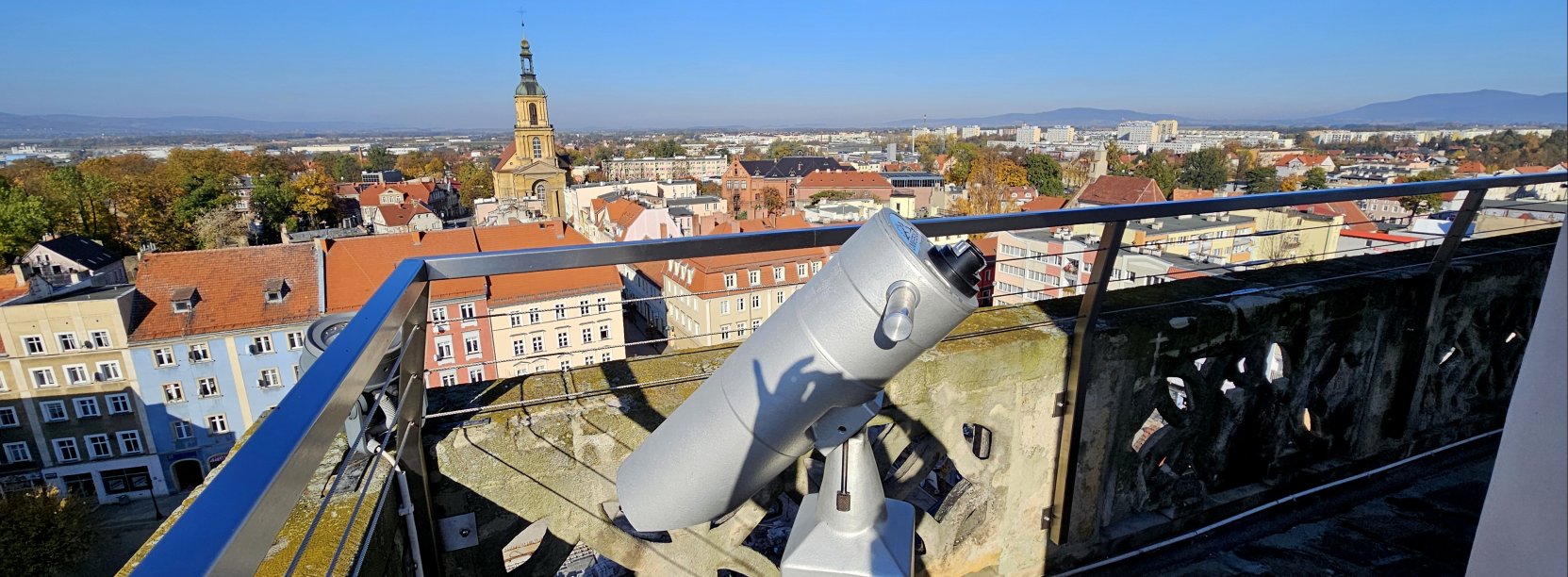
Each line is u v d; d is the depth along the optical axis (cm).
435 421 175
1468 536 262
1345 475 301
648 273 3572
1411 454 320
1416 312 297
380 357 117
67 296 2139
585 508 187
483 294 2314
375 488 146
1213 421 267
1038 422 238
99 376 2106
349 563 126
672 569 198
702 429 138
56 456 2127
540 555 188
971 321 242
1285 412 280
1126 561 259
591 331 2497
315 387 92
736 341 226
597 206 5934
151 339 2130
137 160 9425
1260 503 283
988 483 235
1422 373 312
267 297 2284
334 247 2456
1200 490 274
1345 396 295
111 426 2155
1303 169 9700
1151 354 244
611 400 184
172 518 98
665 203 6094
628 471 153
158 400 2180
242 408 2289
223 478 70
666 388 191
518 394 187
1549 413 88
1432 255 324
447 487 173
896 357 124
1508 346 344
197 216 5619
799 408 129
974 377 220
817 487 210
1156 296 266
